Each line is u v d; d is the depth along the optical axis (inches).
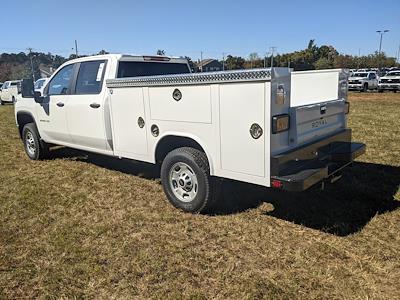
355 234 139.9
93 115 201.3
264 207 167.5
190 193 161.8
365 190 185.0
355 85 1140.5
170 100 156.6
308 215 157.9
